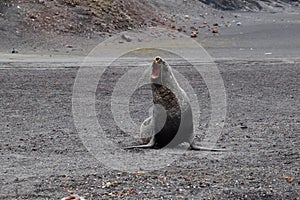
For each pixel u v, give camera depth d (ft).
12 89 107.04
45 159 53.36
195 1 357.82
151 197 40.98
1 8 217.56
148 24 253.65
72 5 237.04
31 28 210.79
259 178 46.34
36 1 229.66
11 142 61.98
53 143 61.57
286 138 66.39
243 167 50.44
